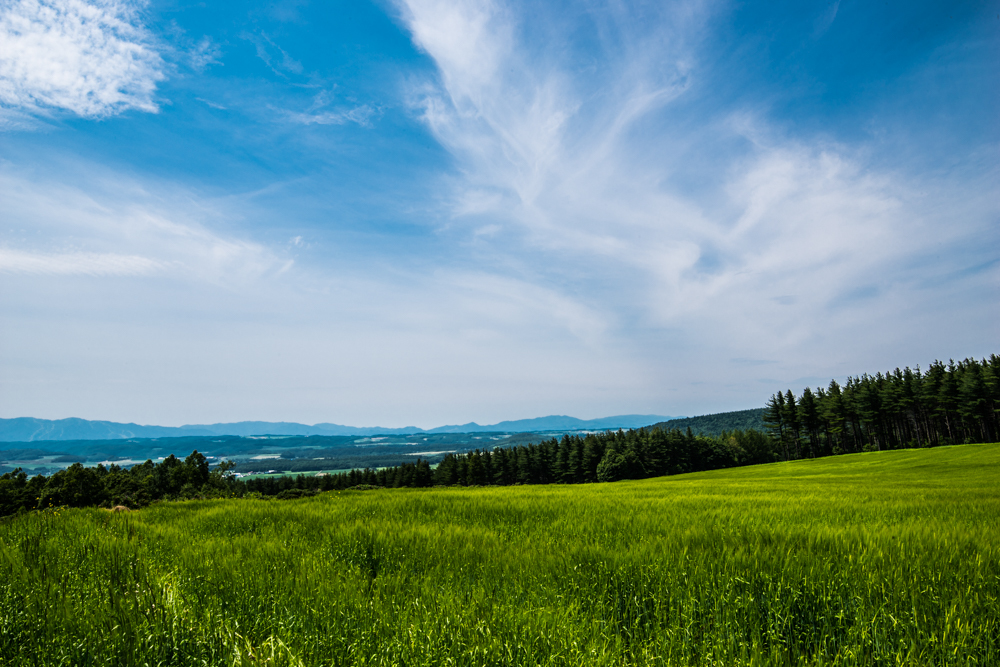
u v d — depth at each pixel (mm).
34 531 8000
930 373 85000
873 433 96188
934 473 40781
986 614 3992
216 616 3793
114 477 29625
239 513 11711
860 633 3721
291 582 5059
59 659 3049
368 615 3992
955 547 6090
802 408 96938
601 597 4535
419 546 7148
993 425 76938
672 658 3441
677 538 6848
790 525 8602
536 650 3299
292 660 2986
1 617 3578
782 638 3830
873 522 9758
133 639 3291
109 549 6410
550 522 10422
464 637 3469
